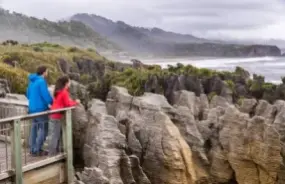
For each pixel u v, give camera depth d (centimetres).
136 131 1605
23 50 5469
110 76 3553
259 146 1569
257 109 2128
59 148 1274
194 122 1736
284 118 1902
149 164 1545
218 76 3606
